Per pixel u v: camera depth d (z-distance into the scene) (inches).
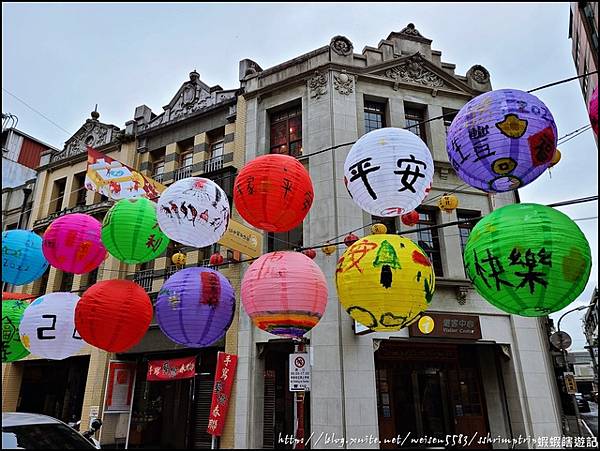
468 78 566.3
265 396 451.5
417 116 541.0
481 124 178.1
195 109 623.8
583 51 532.1
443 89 544.7
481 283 173.8
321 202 459.8
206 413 465.1
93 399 514.6
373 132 224.2
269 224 228.5
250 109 555.2
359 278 197.3
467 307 448.5
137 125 669.3
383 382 459.8
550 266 158.2
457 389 473.4
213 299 248.8
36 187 737.6
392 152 210.8
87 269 309.3
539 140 173.5
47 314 293.1
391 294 193.3
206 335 249.6
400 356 463.2
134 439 495.8
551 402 426.3
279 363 473.1
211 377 475.8
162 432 487.5
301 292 214.7
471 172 187.8
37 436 203.0
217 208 254.2
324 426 382.3
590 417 816.3
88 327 253.6
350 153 225.8
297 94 533.6
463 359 485.7
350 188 223.9
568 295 163.8
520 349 441.7
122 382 508.7
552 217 167.3
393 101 523.2
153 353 506.9
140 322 263.1
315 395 394.3
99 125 715.4
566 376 516.1
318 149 484.1
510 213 172.1
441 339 427.5
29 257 319.9
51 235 294.0
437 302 442.3
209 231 253.9
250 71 577.0
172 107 649.0
